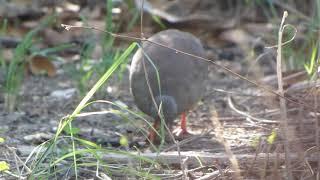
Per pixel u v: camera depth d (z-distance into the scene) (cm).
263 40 1525
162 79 1111
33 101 1298
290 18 1611
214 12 1734
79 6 1719
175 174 937
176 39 1149
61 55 1525
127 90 1350
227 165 966
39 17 1636
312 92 1022
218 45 1617
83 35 1566
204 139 1106
